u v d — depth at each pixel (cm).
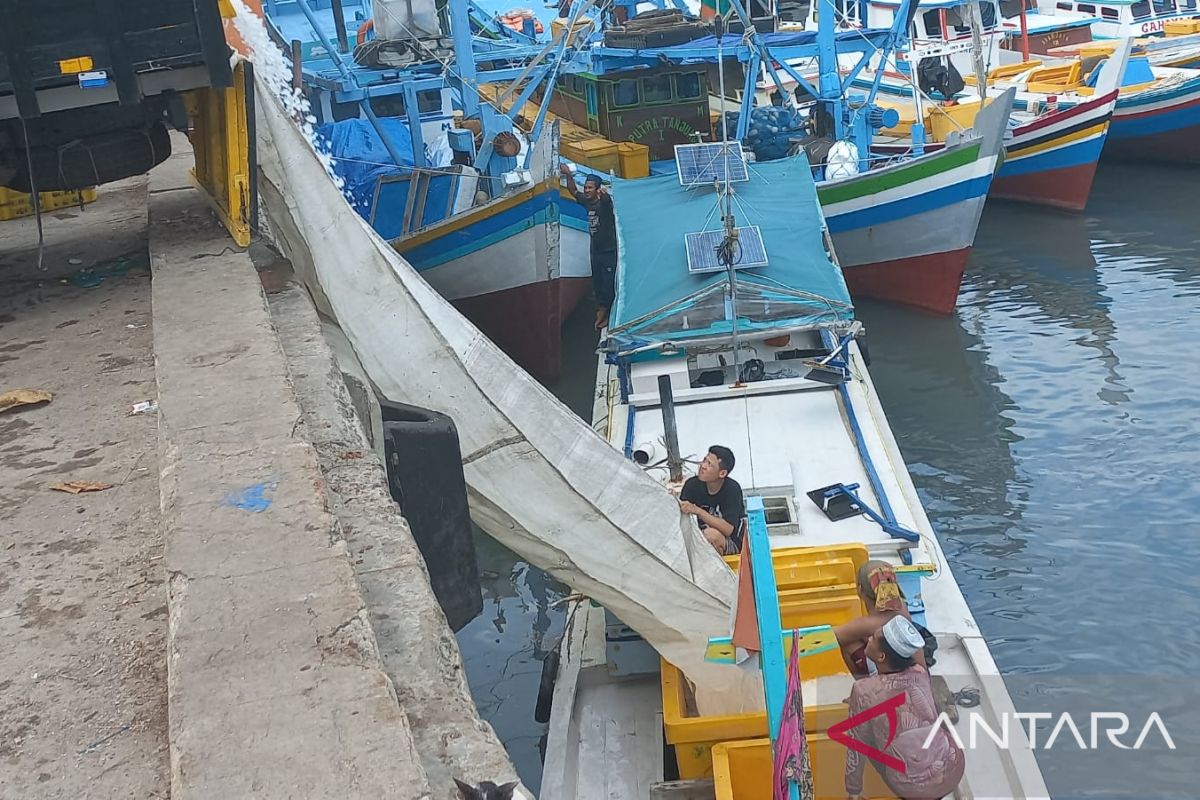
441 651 292
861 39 1691
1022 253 1770
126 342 541
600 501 568
